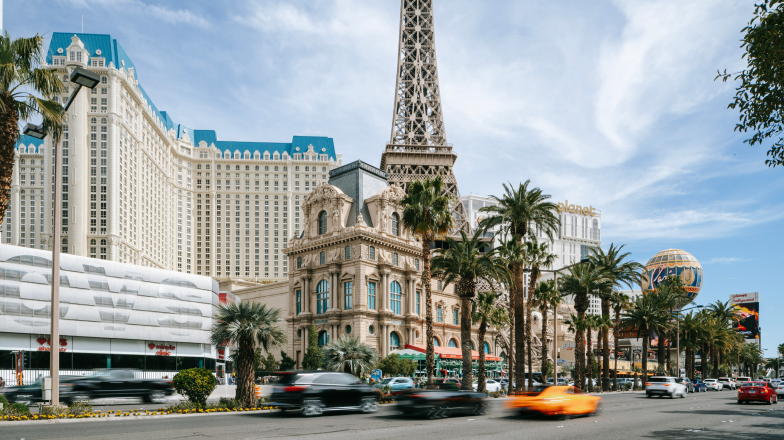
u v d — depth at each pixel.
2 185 28.89
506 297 108.69
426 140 133.88
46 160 179.50
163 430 21.59
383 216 88.19
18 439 18.80
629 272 72.44
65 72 176.38
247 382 33.53
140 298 69.56
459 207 124.56
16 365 58.47
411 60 141.00
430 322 48.03
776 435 21.94
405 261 91.50
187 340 73.38
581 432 22.20
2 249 58.50
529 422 26.41
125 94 189.12
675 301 92.75
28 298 59.56
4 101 29.05
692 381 81.75
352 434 20.53
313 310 88.31
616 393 69.31
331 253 86.75
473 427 23.59
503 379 75.38
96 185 176.62
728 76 21.70
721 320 118.62
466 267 50.53
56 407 27.05
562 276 69.69
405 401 27.84
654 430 23.33
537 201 56.91
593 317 78.94
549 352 133.88
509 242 56.69
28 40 29.94
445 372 91.31
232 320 33.78
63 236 173.12
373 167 95.06
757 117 21.42
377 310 84.62
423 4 145.00
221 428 22.39
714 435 21.75
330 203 88.75
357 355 46.16
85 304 64.25
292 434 20.39
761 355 199.50
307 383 28.50
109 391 37.41
